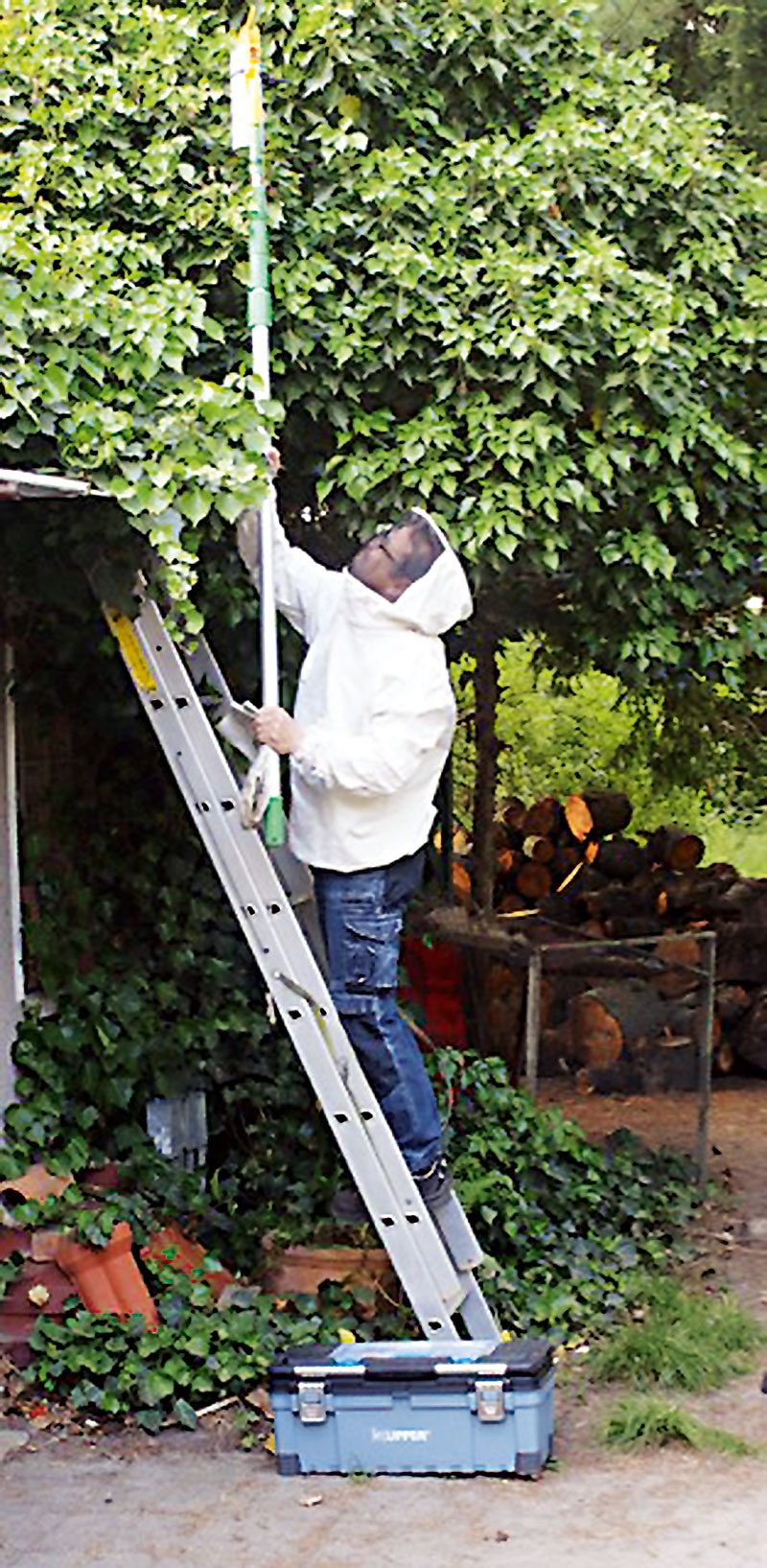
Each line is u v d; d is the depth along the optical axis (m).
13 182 4.54
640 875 9.09
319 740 4.17
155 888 5.54
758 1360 4.93
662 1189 6.21
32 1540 3.80
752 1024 8.71
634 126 5.03
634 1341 4.81
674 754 8.49
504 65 4.96
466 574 4.95
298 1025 4.34
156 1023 5.42
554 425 4.72
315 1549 3.76
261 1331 4.60
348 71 4.77
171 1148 5.53
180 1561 3.71
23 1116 5.00
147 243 4.61
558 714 11.87
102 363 4.14
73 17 4.80
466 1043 7.80
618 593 5.07
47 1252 4.58
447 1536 3.81
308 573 4.50
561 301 4.64
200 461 4.05
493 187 4.83
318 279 4.69
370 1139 4.31
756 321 5.12
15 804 5.16
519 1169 5.68
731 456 4.93
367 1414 4.13
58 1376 4.47
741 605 5.41
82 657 5.37
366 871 4.30
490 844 8.50
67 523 4.41
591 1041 8.34
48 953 5.27
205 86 4.69
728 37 7.29
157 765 5.56
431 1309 4.31
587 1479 4.12
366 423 4.71
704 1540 3.80
